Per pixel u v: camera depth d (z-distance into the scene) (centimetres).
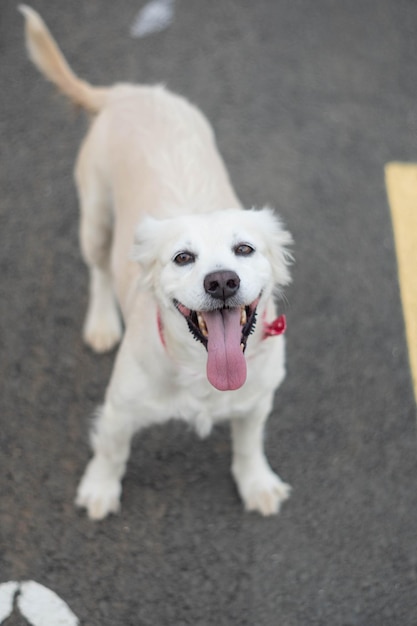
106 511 157
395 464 163
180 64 216
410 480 162
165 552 154
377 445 165
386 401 170
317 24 227
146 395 145
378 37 224
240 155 201
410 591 151
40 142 202
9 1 228
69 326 177
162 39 221
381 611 150
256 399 148
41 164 199
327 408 169
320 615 149
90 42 220
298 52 220
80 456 163
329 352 175
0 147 201
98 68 215
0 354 173
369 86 214
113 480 158
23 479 161
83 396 169
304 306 180
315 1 234
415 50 222
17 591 150
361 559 154
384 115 209
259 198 194
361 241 189
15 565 152
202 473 162
